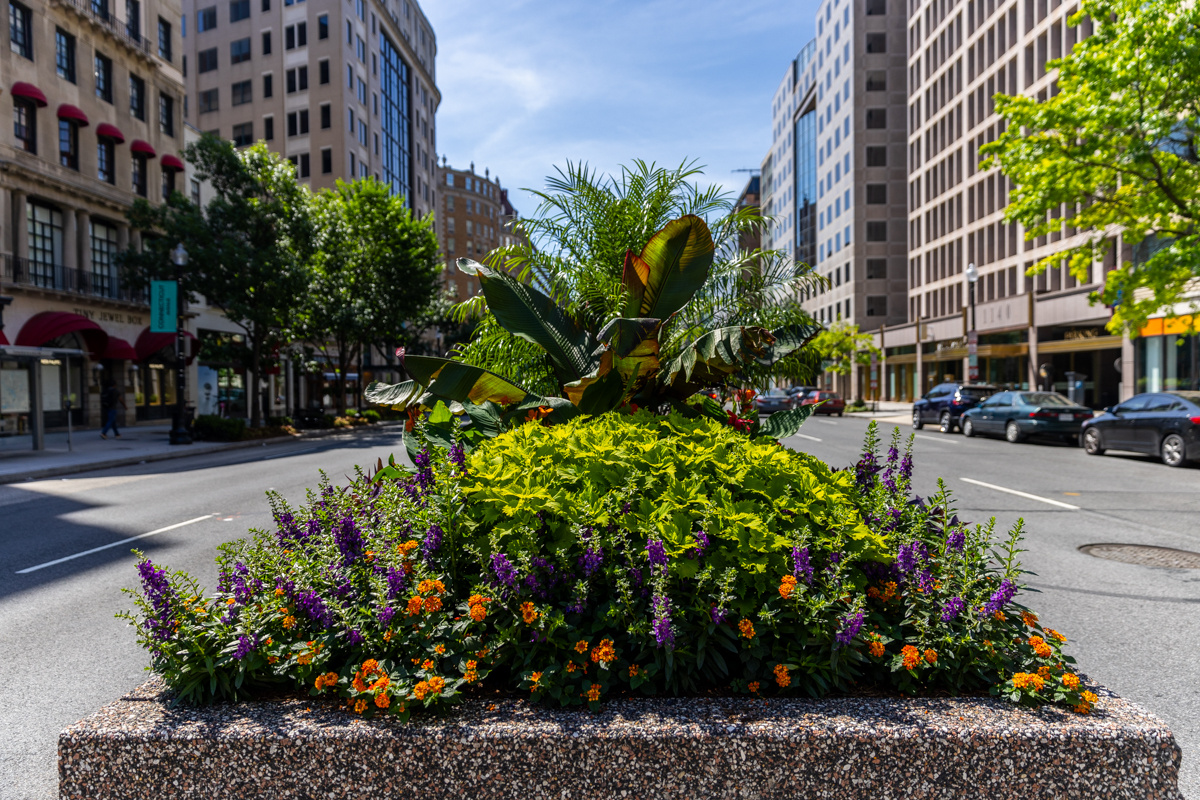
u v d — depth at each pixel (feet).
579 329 17.29
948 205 152.25
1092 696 7.11
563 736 6.63
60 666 13.84
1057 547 22.44
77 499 36.58
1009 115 50.60
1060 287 109.19
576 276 22.30
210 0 177.37
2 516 31.76
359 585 8.66
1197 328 53.72
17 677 13.30
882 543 8.65
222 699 7.68
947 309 153.17
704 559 8.25
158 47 109.09
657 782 6.63
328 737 6.70
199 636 7.84
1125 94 44.86
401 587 8.11
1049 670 7.63
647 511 8.59
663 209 22.30
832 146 214.48
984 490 34.35
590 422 13.05
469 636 7.80
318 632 8.05
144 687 7.99
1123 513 28.22
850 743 6.63
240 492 37.76
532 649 7.64
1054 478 38.96
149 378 108.06
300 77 169.99
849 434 73.61
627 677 7.55
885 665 7.89
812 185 240.32
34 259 86.28
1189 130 45.44
